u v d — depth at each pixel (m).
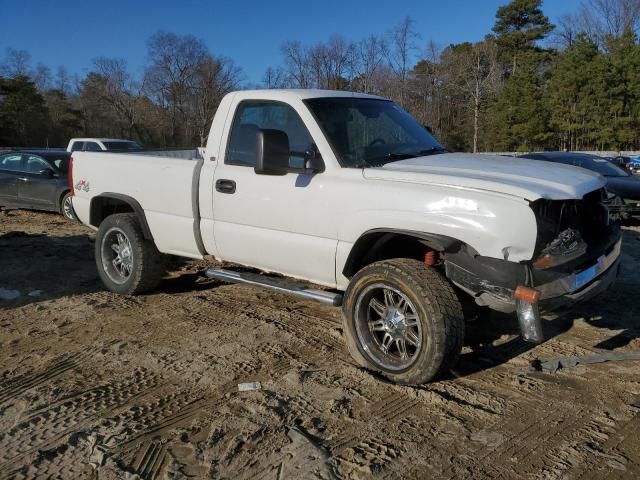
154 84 56.34
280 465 3.12
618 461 3.14
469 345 4.71
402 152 4.75
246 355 4.55
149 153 6.82
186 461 3.16
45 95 64.12
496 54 51.97
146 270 5.93
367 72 40.47
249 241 4.89
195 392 3.95
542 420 3.56
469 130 50.72
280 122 4.77
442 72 49.12
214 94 53.56
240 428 3.48
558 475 3.03
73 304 5.85
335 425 3.52
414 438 3.38
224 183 4.99
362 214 4.13
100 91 64.69
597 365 4.31
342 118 4.69
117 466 3.11
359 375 4.15
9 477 3.05
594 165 12.54
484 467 3.10
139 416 3.63
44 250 8.54
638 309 5.55
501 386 4.01
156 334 5.02
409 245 4.51
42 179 11.88
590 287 3.97
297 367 4.32
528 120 45.66
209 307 5.73
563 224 3.88
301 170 4.49
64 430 3.48
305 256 4.54
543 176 4.04
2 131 57.09
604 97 44.09
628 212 10.98
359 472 3.06
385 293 4.07
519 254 3.64
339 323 5.24
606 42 51.62
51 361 4.48
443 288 3.82
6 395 3.94
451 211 3.80
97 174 6.21
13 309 5.74
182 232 5.42
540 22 57.94
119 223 5.99
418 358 3.88
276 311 5.60
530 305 3.57
